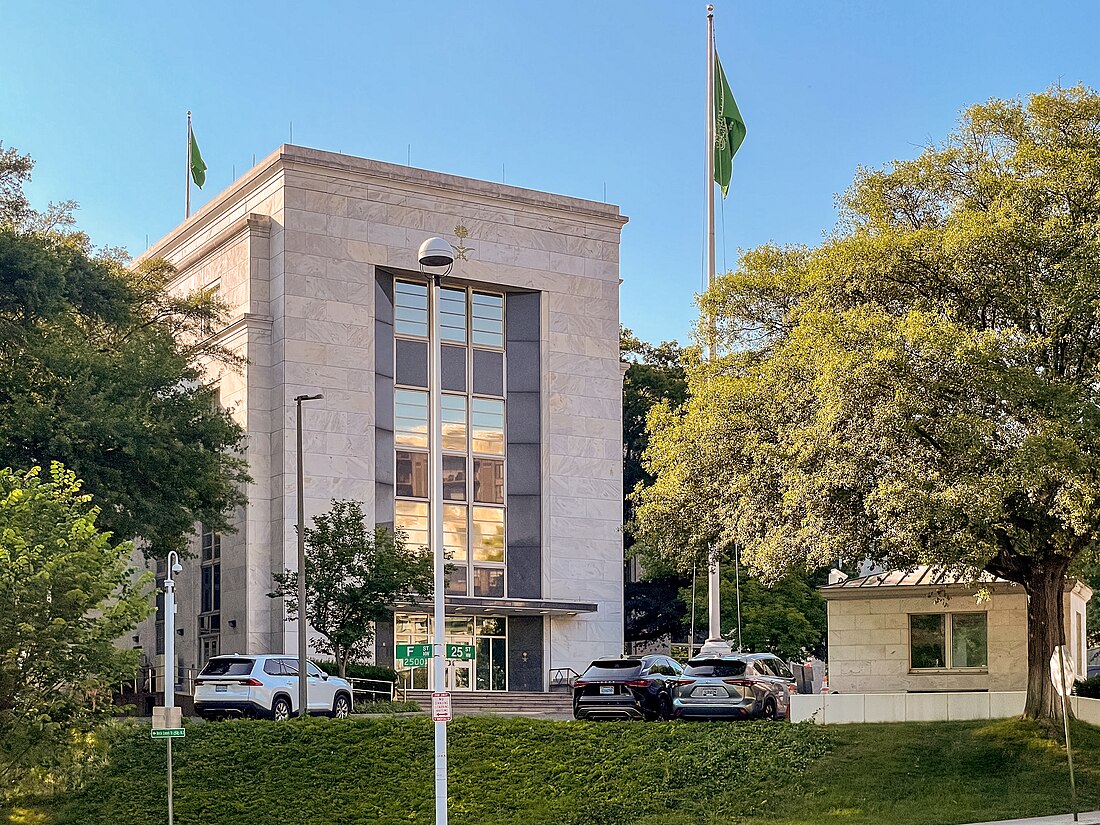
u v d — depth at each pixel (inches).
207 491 1653.5
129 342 1737.2
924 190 1236.5
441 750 860.6
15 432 1437.0
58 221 1755.7
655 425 1346.0
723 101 1851.6
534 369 2476.6
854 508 1107.9
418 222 2374.5
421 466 2365.9
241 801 1146.7
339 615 1920.5
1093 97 1170.6
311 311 2253.9
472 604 2282.2
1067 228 1091.3
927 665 1531.7
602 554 2484.0
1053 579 1208.2
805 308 1204.5
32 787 879.1
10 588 790.5
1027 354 1089.4
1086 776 1091.9
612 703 1314.0
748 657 1370.6
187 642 2330.2
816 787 1099.3
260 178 2322.8
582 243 2541.8
